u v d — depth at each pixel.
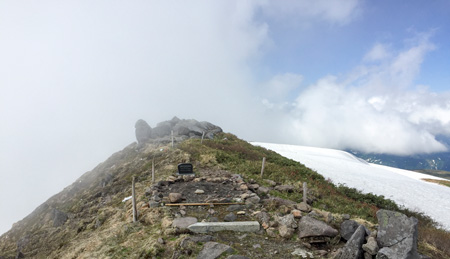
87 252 9.39
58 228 18.56
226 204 11.88
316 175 24.52
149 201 12.35
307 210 10.69
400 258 6.05
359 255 6.76
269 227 9.35
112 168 32.62
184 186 14.95
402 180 36.72
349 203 17.25
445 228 17.55
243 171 20.28
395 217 6.98
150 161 25.53
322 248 8.06
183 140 36.44
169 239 8.52
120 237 9.84
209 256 7.32
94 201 20.42
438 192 30.47
